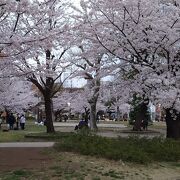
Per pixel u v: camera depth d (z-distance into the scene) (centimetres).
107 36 1748
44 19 1473
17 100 4178
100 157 1395
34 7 1353
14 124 4681
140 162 1366
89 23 1725
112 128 4397
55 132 2861
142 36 1711
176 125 1894
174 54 1752
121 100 1995
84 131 1814
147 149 1553
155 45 1717
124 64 1850
